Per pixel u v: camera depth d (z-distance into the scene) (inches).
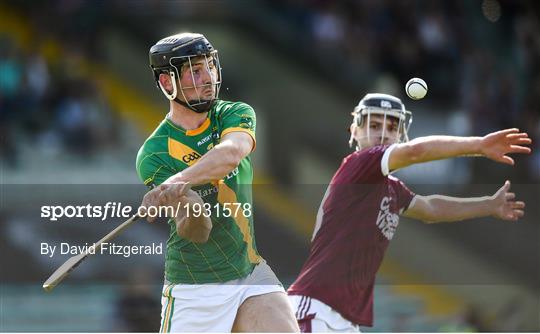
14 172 1601.9
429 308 747.4
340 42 2011.6
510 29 2057.1
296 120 1854.1
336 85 1957.4
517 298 743.1
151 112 1840.6
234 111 514.3
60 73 1825.8
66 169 1638.8
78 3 1936.5
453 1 2105.1
